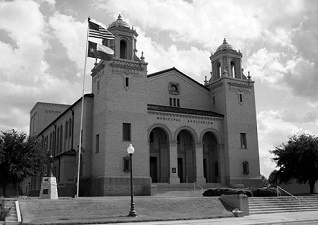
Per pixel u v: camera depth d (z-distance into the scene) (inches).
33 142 1569.9
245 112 1943.9
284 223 836.6
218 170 1855.3
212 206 1111.0
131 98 1635.1
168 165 1708.9
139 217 909.2
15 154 1492.4
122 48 1768.0
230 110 1899.6
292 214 1099.3
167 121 1737.2
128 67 1656.0
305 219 922.1
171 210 1047.6
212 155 1915.6
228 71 1993.1
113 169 1533.0
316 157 1657.2
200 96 2014.0
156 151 1763.0
